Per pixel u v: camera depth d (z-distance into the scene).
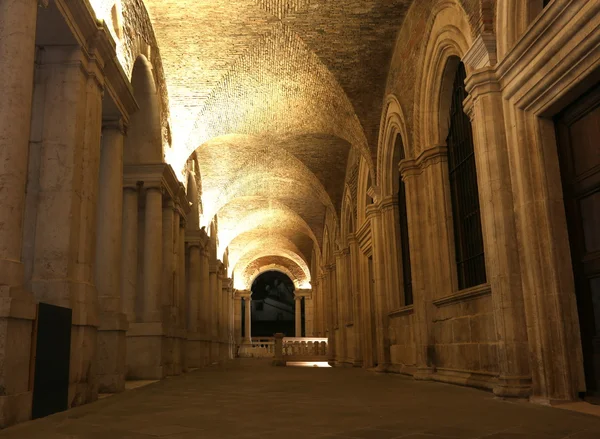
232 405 6.97
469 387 9.09
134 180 14.30
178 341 16.30
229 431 4.78
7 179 5.47
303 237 39.06
